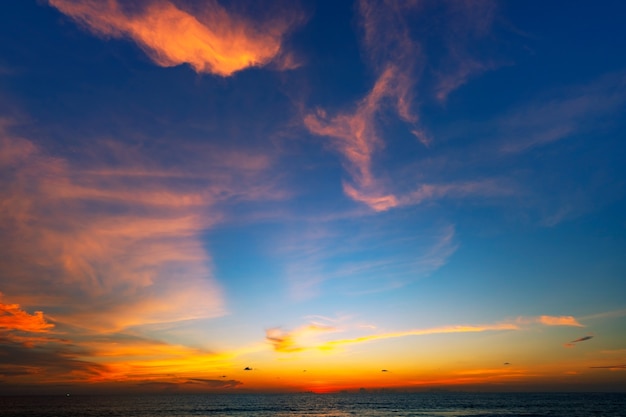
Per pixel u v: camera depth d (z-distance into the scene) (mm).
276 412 112938
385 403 167250
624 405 130750
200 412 114000
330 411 116062
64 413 109625
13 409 128375
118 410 122625
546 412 99000
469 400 184500
